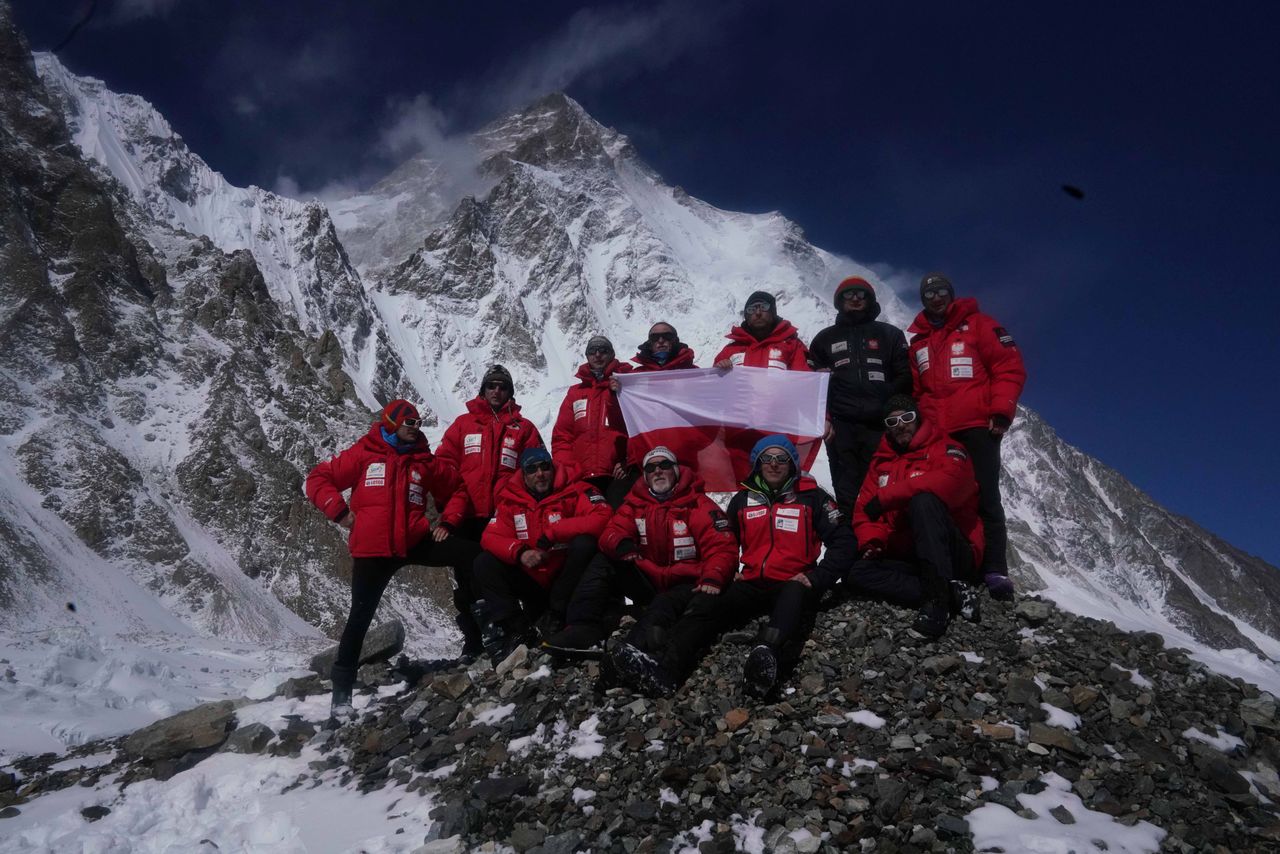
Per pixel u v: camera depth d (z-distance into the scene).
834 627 7.12
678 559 7.43
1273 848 5.02
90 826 6.29
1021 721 6.02
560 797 5.70
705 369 8.96
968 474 7.43
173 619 36.38
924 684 6.35
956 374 8.19
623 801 5.59
